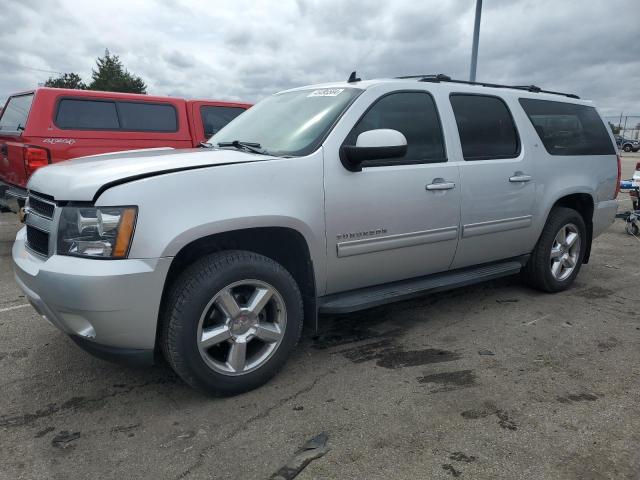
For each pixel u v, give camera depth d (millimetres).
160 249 2541
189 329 2691
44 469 2326
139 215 2512
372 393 2979
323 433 2584
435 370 3268
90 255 2518
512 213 4199
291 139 3311
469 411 2775
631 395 2947
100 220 2492
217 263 2762
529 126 4398
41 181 2938
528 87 4734
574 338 3785
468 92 4055
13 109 7395
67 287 2480
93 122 6934
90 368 3305
